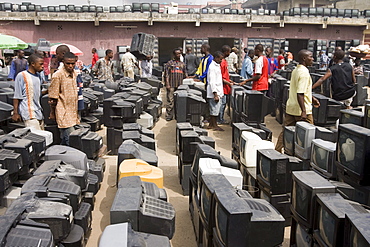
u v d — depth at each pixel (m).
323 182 2.98
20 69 9.97
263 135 5.16
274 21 19.50
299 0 31.53
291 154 5.14
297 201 3.12
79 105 5.49
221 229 2.68
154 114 8.67
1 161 3.54
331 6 32.16
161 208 2.99
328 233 2.63
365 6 29.72
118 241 2.21
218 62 7.56
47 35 18.73
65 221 2.75
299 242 3.17
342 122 5.29
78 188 3.44
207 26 19.56
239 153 5.09
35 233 2.35
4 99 5.98
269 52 11.27
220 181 3.17
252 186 4.31
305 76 5.09
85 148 5.08
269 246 2.80
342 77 7.11
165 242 2.49
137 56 13.24
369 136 3.36
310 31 20.38
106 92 8.92
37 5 18.61
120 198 2.93
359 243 2.15
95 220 4.06
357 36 20.78
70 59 4.87
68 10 18.59
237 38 19.95
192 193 4.18
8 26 18.33
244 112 6.97
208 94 7.84
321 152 4.24
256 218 2.75
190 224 4.04
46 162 3.89
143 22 19.06
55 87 4.87
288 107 5.46
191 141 4.72
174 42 26.19
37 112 5.13
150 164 4.55
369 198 3.44
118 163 4.48
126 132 5.52
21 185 3.93
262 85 8.01
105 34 19.08
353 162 3.60
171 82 9.08
